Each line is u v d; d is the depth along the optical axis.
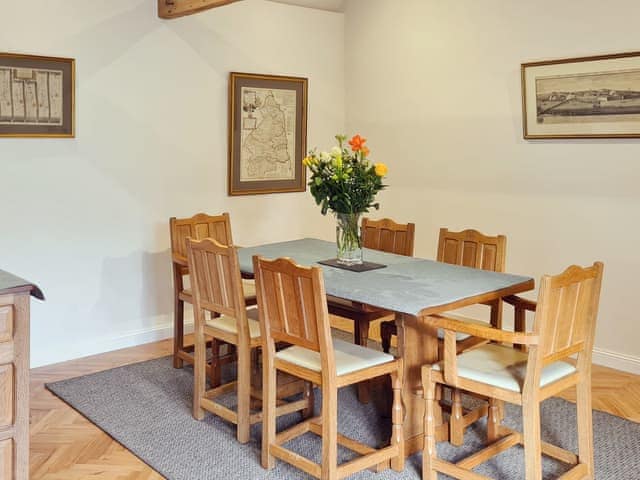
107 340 4.50
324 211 3.48
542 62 4.29
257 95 5.08
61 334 4.29
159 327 4.76
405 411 3.04
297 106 5.37
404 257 3.82
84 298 4.36
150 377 4.02
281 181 5.34
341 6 5.61
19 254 4.06
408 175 5.30
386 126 5.42
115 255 4.48
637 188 3.98
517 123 4.54
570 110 4.20
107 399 3.68
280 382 3.51
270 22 5.12
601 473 2.88
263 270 2.82
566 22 4.21
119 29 4.32
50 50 4.04
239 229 5.14
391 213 5.47
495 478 2.86
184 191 4.78
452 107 4.93
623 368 4.14
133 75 4.42
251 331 3.23
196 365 3.40
